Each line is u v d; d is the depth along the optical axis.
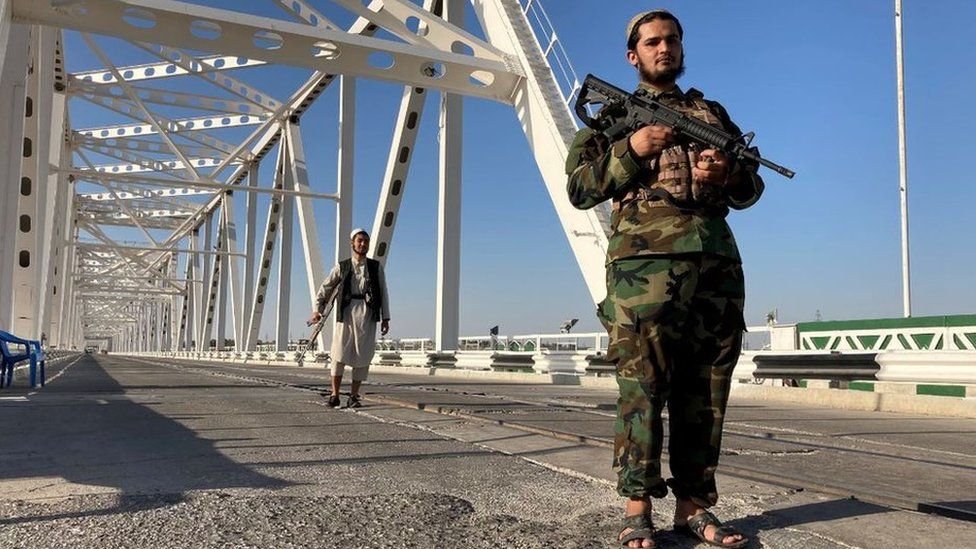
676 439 2.33
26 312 15.34
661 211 2.20
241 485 3.12
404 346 20.98
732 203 2.30
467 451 4.06
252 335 37.31
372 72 14.89
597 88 2.47
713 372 2.28
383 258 20.72
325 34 13.91
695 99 2.38
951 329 8.56
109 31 12.92
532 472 3.42
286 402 7.19
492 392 9.55
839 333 10.05
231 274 46.84
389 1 15.59
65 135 36.31
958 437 5.36
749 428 5.67
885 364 8.25
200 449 4.12
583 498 2.87
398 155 20.45
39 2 12.16
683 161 2.20
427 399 7.77
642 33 2.37
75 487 3.06
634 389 2.22
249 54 13.95
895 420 6.80
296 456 3.88
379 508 2.68
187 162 26.12
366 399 7.55
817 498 2.84
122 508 2.69
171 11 12.69
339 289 6.75
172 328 88.25
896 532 2.33
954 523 2.43
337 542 2.26
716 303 2.21
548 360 13.65
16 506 2.71
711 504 2.31
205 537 2.31
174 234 60.12
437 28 15.92
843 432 5.54
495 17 16.94
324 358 23.67
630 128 2.32
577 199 2.40
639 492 2.21
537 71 15.54
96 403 6.96
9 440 4.47
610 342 2.29
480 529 2.41
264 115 33.56
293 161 32.41
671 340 2.20
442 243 18.28
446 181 18.39
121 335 157.00
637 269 2.19
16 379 11.47
